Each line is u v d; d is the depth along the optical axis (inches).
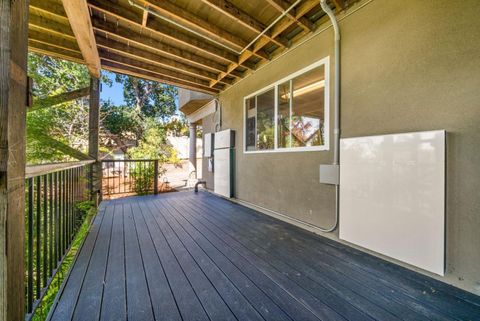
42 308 58.1
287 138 125.3
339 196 92.1
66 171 87.9
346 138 87.5
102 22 107.1
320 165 100.4
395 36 74.5
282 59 127.5
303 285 62.9
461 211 59.7
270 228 113.6
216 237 100.9
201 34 115.7
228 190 180.4
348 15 89.5
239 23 109.3
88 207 132.7
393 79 75.1
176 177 381.7
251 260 78.1
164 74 165.6
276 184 133.0
